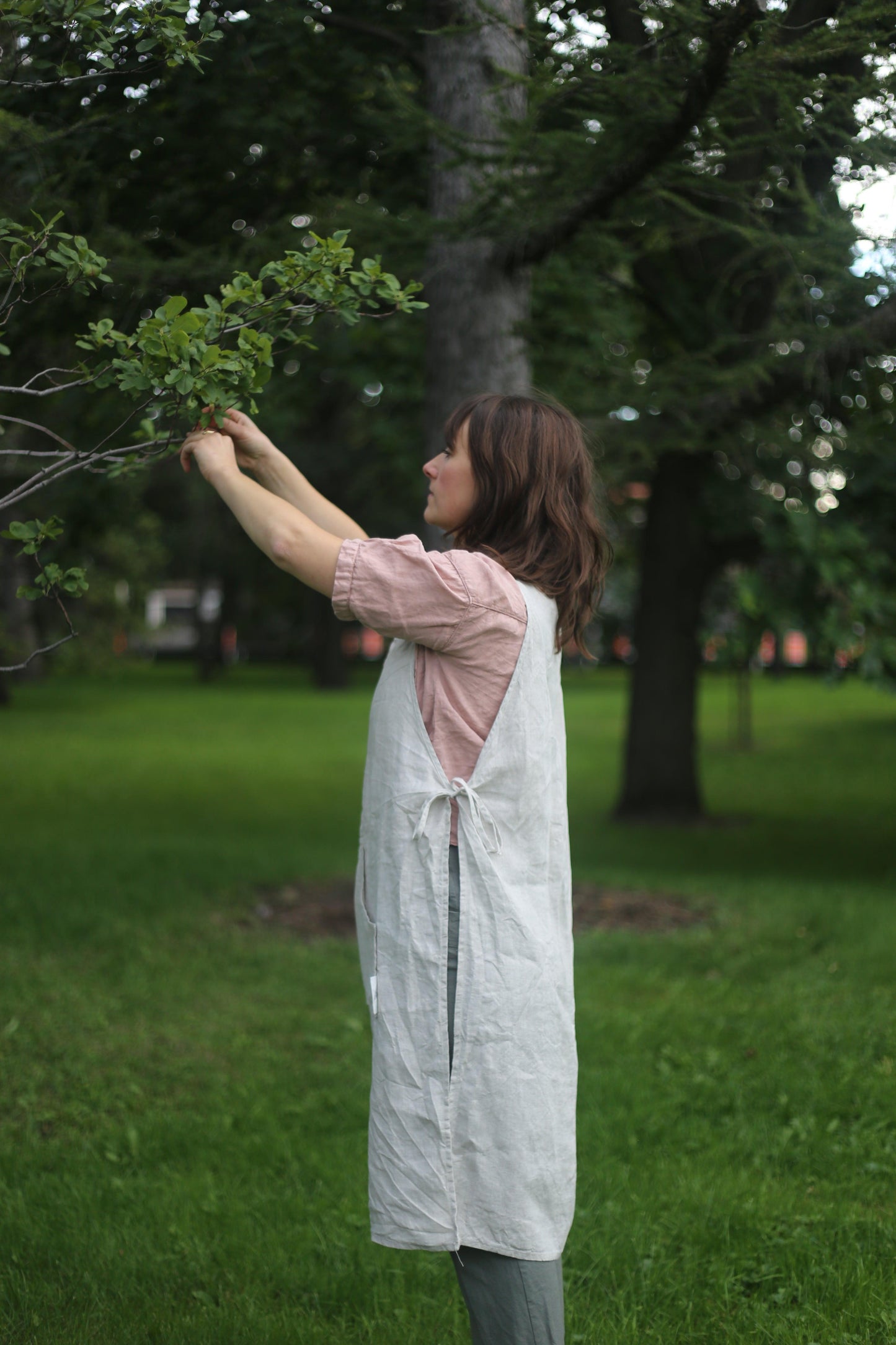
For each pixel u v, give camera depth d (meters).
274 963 5.50
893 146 3.54
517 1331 1.65
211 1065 4.17
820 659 8.42
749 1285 2.69
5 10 2.14
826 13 3.58
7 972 5.20
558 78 3.50
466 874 1.66
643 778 11.11
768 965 5.49
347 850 8.73
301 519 1.72
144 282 4.19
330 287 2.07
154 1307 2.53
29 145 3.57
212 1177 3.22
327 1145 3.45
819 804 12.46
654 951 5.78
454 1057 1.64
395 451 10.11
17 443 5.85
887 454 7.49
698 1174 3.24
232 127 4.58
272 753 16.41
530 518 1.82
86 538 7.85
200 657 35.34
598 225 4.46
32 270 2.28
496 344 5.25
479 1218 1.64
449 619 1.67
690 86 3.35
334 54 4.68
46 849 8.43
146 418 2.25
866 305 4.69
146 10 2.21
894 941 5.89
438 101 4.64
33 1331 2.43
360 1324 2.51
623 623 11.98
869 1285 2.62
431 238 4.66
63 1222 2.91
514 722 1.70
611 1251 2.78
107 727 20.23
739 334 6.26
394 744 1.72
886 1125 3.62
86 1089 3.90
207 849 8.45
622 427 7.36
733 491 8.62
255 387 2.04
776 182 3.94
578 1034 4.45
